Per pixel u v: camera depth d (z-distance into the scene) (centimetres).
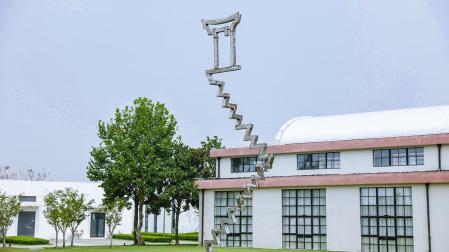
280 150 3938
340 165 3728
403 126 3609
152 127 4278
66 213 3878
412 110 3784
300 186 3741
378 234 3447
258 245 3906
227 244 4062
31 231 5462
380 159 3588
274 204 3878
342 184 3572
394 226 3403
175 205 4453
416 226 3316
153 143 4284
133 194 4391
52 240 5297
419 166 3441
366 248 3481
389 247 3403
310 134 3969
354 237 3522
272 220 3869
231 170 4194
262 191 3944
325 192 3691
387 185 3434
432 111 3662
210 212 4150
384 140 3534
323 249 3644
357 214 3528
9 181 5378
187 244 4438
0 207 3988
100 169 4272
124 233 5900
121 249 3622
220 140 4562
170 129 4347
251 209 3997
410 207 3369
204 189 4191
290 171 3922
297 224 3775
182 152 4397
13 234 5338
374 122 3769
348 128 3834
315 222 3706
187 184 4238
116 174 4141
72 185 5691
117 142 4188
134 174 4175
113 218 4097
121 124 4294
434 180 3259
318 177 3672
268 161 1472
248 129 1477
